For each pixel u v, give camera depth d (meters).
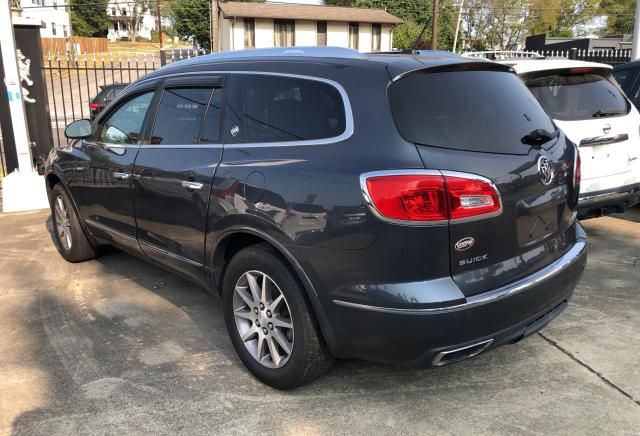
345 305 2.68
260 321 3.16
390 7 55.88
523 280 2.80
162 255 3.93
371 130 2.69
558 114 4.92
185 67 3.92
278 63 3.25
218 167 3.29
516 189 2.77
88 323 4.04
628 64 6.82
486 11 61.62
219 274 3.44
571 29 70.62
